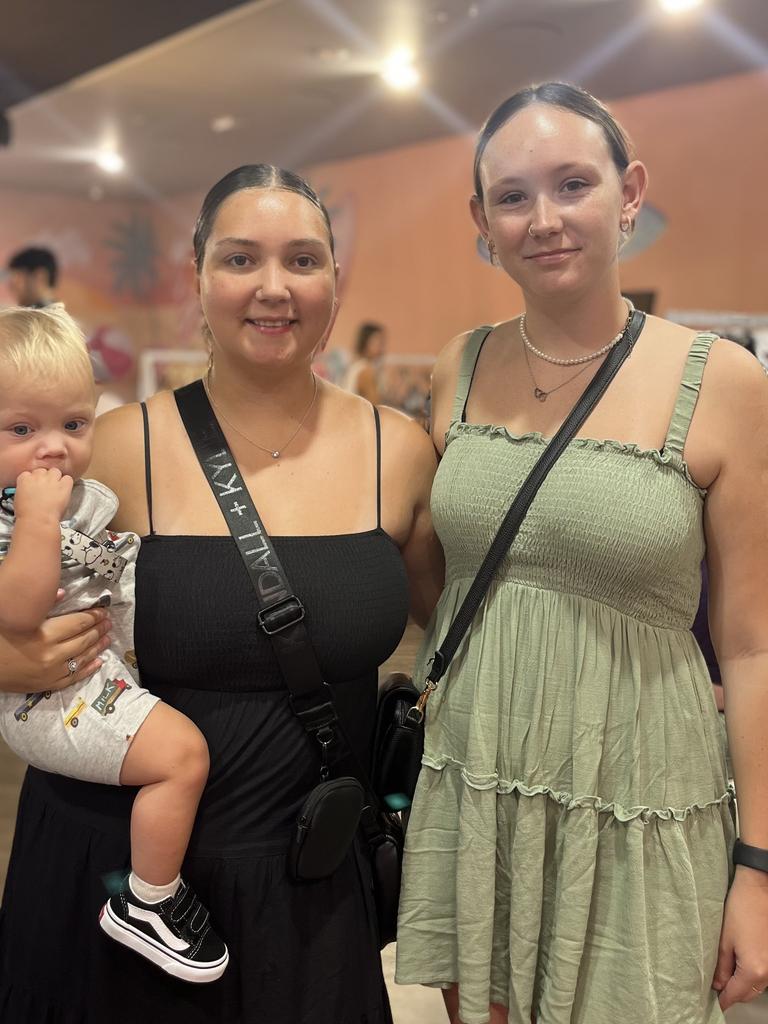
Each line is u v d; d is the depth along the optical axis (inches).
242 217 58.2
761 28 226.7
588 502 55.7
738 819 59.4
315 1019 60.0
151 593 59.0
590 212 55.2
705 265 278.4
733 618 57.7
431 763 61.5
